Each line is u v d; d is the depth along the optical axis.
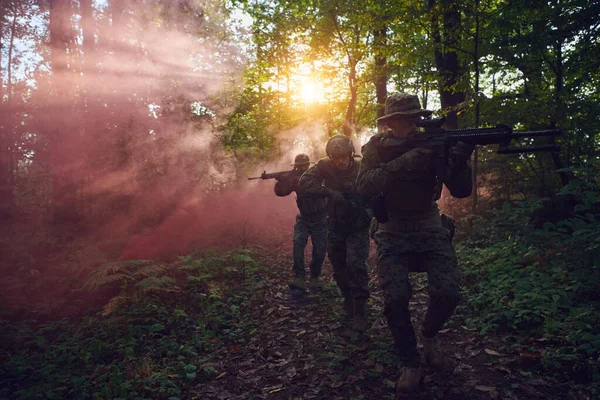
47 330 4.51
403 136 2.83
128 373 3.23
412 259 2.96
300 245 5.25
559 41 6.69
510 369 2.98
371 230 3.21
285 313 4.55
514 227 6.00
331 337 3.78
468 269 5.12
